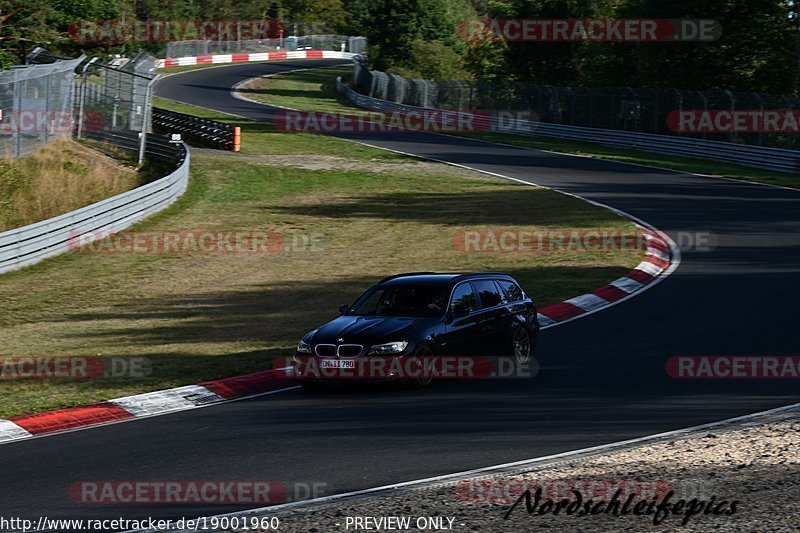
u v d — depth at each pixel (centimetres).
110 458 2536
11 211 7638
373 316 3469
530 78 18250
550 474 2208
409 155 11800
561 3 17975
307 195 9162
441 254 6556
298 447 2562
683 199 8425
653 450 2388
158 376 3666
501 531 1845
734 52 14175
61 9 14688
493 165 10994
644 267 5772
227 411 3097
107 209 7300
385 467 2331
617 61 16475
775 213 7556
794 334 3931
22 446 2747
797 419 2652
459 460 2370
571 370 3478
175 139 10050
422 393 3209
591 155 11881
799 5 13925
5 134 8769
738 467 2214
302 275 6019
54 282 5962
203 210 8400
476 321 3497
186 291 5641
